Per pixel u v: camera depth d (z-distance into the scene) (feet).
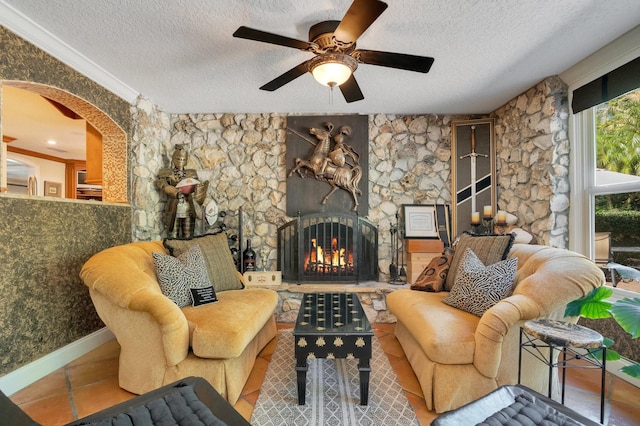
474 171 11.84
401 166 12.26
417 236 11.81
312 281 11.48
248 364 6.98
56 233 7.61
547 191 9.16
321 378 7.03
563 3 5.90
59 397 6.23
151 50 7.58
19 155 19.38
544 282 5.85
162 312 5.76
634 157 7.29
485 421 3.65
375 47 7.41
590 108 8.38
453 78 9.10
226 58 7.95
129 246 7.70
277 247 12.11
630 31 6.82
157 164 11.38
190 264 7.80
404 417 5.67
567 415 3.85
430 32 6.79
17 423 3.46
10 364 6.49
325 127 12.14
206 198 12.03
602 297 5.48
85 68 8.11
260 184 12.26
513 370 5.76
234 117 12.32
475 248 8.24
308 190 12.11
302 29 6.72
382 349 8.55
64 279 7.80
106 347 8.71
